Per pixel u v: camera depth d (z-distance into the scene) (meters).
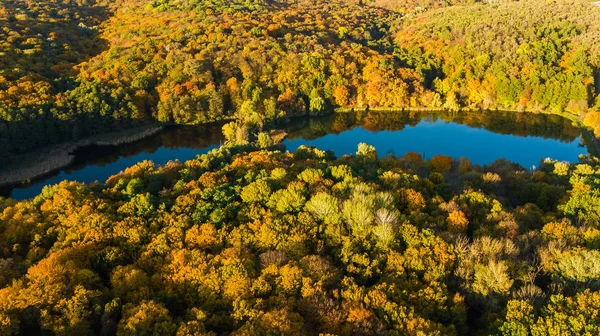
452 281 46.84
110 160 122.31
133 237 54.59
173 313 43.38
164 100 140.12
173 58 150.62
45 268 45.47
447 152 129.75
